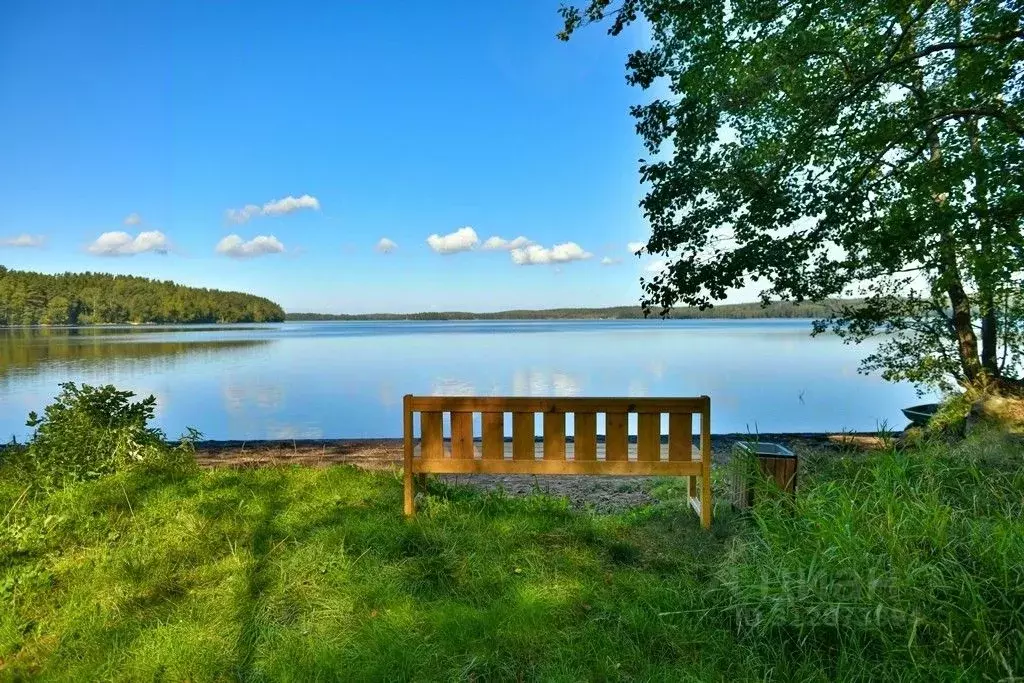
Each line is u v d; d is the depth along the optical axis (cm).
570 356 3719
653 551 419
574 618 319
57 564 396
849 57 883
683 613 311
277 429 1369
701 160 903
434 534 430
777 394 1908
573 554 404
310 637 300
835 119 899
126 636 309
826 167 934
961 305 993
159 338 6950
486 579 365
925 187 801
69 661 292
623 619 311
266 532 444
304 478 600
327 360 3438
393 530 437
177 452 679
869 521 342
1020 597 276
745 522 449
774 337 6756
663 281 918
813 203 866
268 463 790
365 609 331
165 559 398
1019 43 763
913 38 867
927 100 886
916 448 593
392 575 367
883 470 434
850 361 3189
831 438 938
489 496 538
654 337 6962
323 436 1277
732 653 280
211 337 7438
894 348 1097
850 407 1650
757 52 835
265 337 7575
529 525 463
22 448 689
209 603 338
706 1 838
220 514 486
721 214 890
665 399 475
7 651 304
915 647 256
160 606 340
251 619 317
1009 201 746
